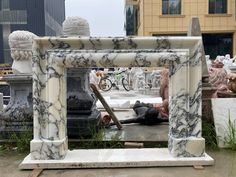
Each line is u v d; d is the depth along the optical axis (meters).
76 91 5.07
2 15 51.69
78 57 3.93
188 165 3.92
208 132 4.88
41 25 52.38
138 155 4.09
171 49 4.01
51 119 3.99
